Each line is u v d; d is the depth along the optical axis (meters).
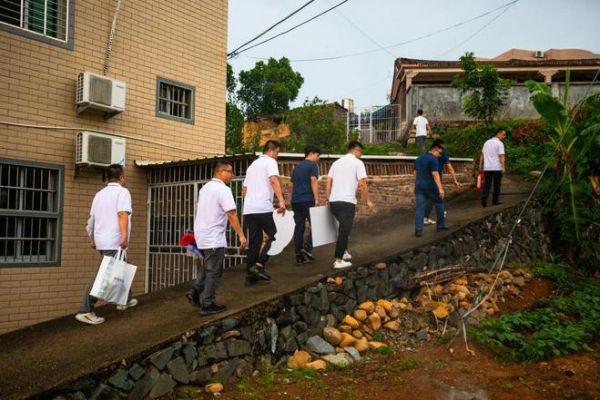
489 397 5.18
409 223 11.02
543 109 10.29
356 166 7.41
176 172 9.90
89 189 9.28
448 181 13.68
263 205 6.86
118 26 9.88
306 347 6.33
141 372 4.84
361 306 7.14
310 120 20.06
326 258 8.33
